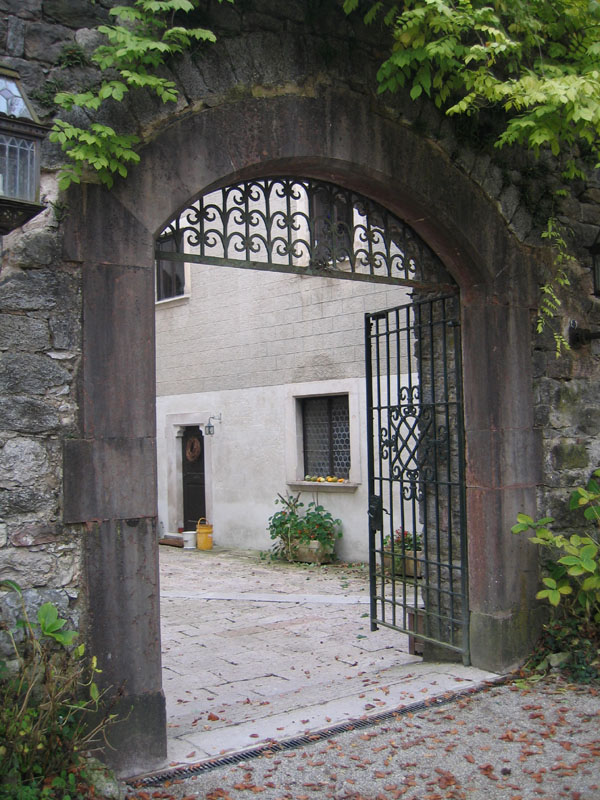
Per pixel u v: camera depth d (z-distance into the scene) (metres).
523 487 4.99
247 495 11.05
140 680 3.52
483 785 3.38
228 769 3.54
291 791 3.32
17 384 3.33
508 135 4.54
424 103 4.64
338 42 4.32
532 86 4.18
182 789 3.32
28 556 3.31
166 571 9.59
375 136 4.44
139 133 3.65
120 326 3.57
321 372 9.91
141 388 3.61
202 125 3.84
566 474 5.23
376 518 5.61
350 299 9.52
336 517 9.80
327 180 4.48
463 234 4.79
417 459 5.38
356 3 4.11
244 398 11.10
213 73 3.88
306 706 4.41
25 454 3.33
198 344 11.89
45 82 3.43
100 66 3.54
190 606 7.46
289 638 6.14
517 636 4.88
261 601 7.60
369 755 3.68
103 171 3.46
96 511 3.45
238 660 5.55
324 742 3.85
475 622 4.94
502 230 5.00
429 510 5.43
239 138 3.95
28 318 3.38
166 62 3.74
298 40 4.17
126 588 3.51
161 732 3.55
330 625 6.55
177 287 12.38
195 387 11.97
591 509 5.01
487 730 3.95
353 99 4.36
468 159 4.83
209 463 11.74
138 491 3.57
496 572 4.84
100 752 3.38
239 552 10.93
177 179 3.76
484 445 4.91
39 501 3.35
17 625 3.20
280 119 4.09
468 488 5.02
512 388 4.99
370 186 4.54
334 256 4.53
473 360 4.99
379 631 6.28
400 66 4.20
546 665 4.79
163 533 12.54
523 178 5.13
